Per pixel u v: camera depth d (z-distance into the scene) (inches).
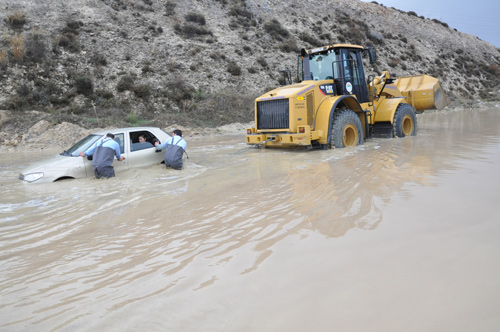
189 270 117.8
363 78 469.1
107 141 294.5
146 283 111.3
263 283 104.7
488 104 1440.7
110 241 153.0
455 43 2297.0
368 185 213.3
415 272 104.1
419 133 538.6
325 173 263.9
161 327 87.2
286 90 420.8
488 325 78.5
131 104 912.3
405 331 78.5
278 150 428.1
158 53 1138.7
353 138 426.9
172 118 850.8
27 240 160.6
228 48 1302.9
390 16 2220.7
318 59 455.5
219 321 87.7
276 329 82.7
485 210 155.4
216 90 1068.5
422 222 144.6
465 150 337.7
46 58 944.9
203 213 184.1
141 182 272.7
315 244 130.4
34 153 550.6
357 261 113.7
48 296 108.0
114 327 89.0
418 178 223.9
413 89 595.8
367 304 89.7
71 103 842.8
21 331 90.7
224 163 350.9
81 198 231.6
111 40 1115.9
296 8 1841.8
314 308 89.8
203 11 1494.8
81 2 1238.3
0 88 818.2
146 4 1407.5
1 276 124.0
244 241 139.7
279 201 194.7
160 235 155.6
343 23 1867.6
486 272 101.4
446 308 85.8
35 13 1116.5
